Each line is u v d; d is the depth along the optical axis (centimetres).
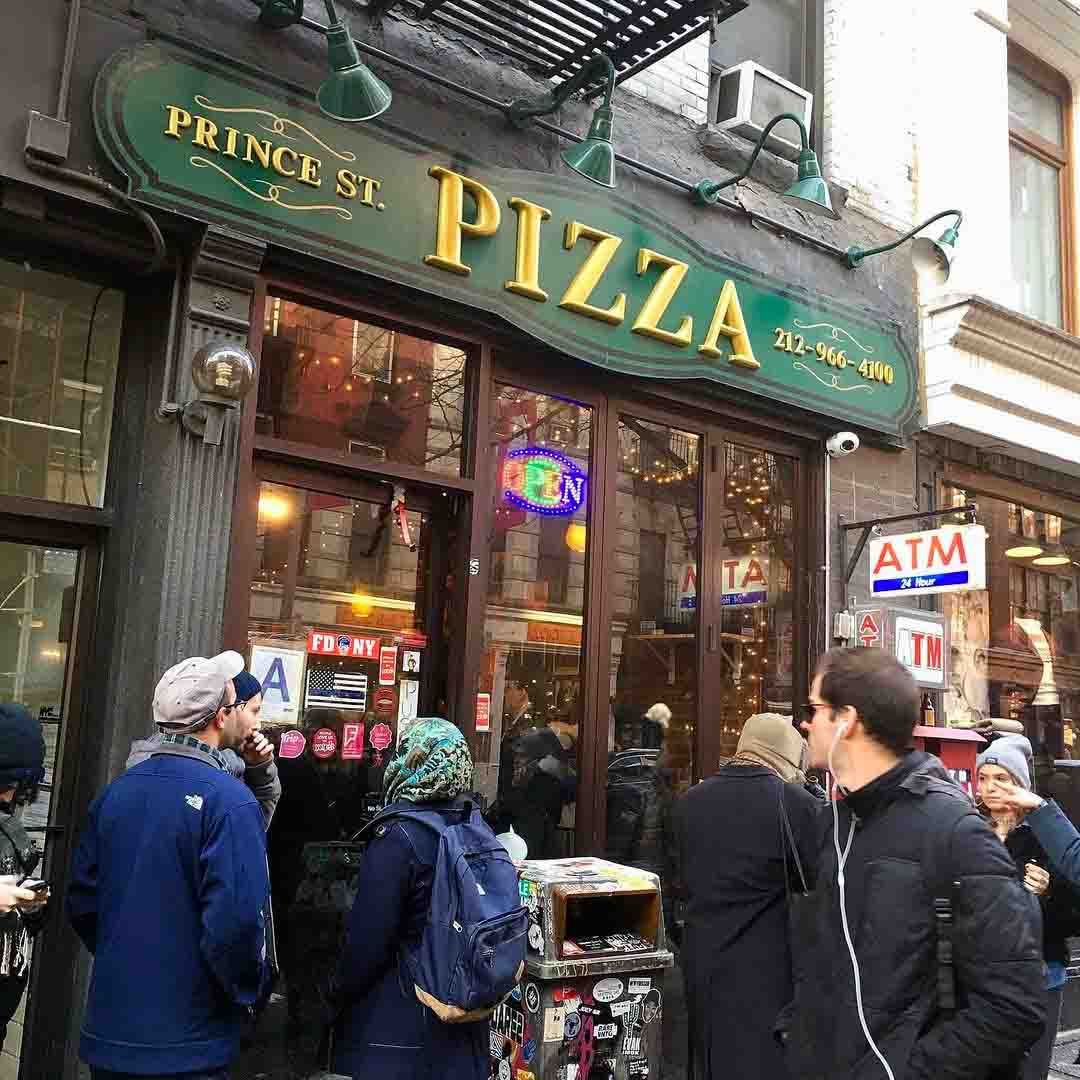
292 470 445
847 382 619
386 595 467
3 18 365
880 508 650
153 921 253
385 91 393
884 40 699
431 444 481
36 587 395
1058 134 848
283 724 432
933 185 701
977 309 655
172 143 391
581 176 513
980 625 703
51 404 403
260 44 421
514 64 505
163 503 395
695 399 568
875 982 193
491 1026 394
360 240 436
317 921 432
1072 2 821
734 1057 329
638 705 539
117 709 387
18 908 246
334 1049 284
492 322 486
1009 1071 190
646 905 401
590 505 533
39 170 365
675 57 584
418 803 290
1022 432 695
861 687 214
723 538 587
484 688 487
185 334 401
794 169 626
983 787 379
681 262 541
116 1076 246
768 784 347
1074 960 647
